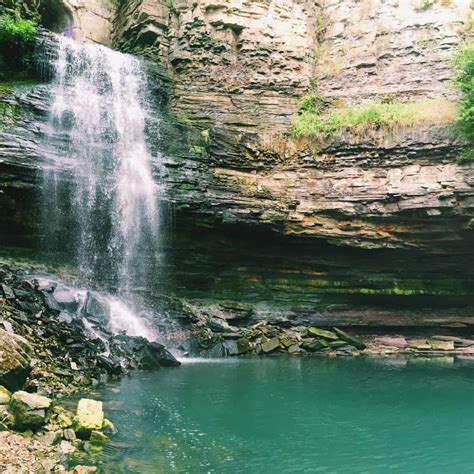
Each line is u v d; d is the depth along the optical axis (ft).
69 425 24.40
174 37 76.43
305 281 65.92
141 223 60.59
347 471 22.76
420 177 62.44
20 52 63.41
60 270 54.95
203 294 63.46
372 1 77.56
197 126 69.41
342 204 64.69
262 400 34.22
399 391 37.50
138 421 27.81
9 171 52.26
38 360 32.81
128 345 42.98
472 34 71.36
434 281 64.85
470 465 23.59
